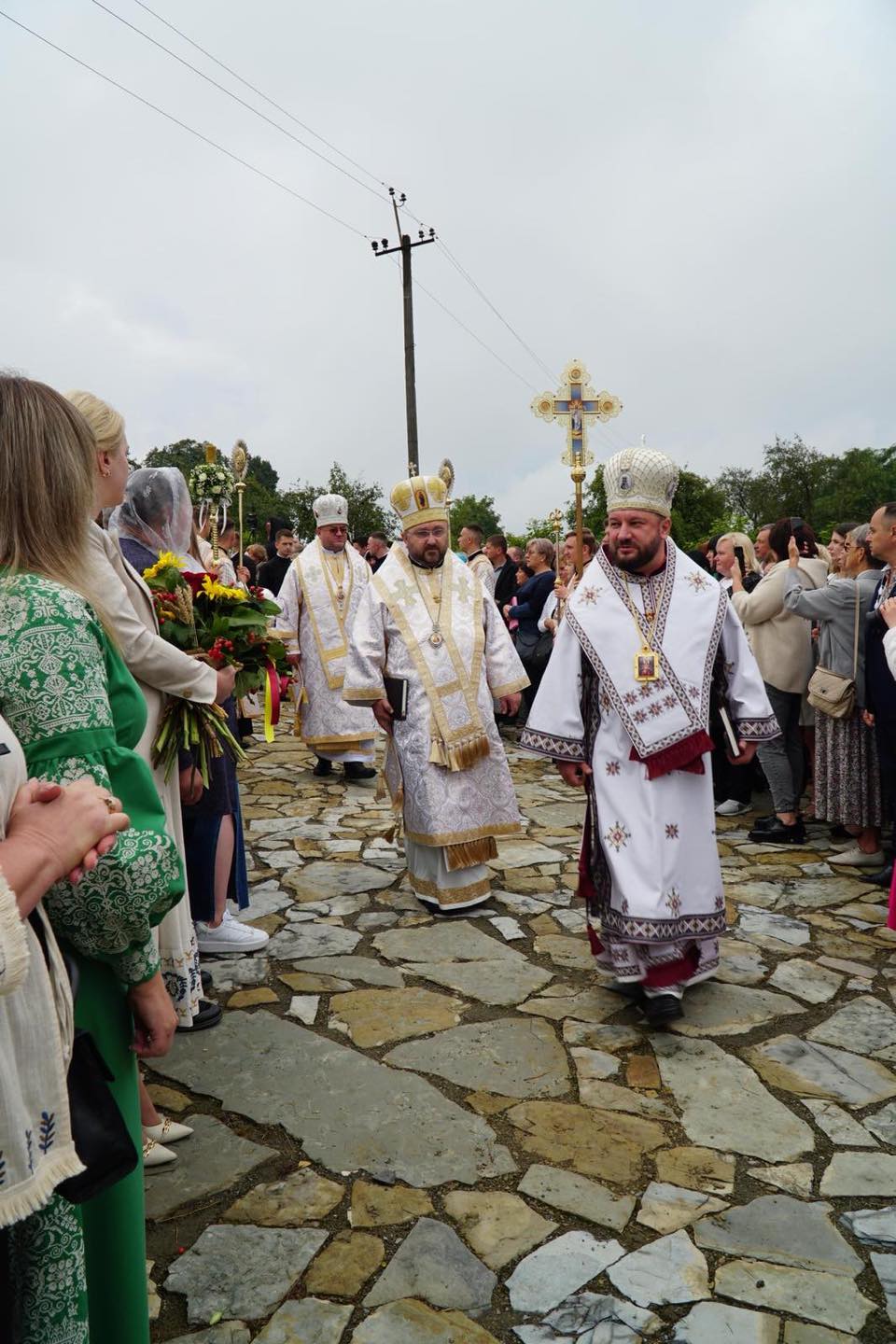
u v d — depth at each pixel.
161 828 1.41
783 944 4.09
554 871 5.16
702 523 44.91
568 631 3.49
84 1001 1.43
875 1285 2.13
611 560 3.56
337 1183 2.50
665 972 3.33
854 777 5.05
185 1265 2.20
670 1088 2.96
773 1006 3.51
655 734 3.31
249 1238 2.29
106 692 1.39
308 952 4.04
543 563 8.94
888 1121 2.79
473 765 4.48
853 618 5.02
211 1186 2.49
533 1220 2.35
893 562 4.55
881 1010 3.48
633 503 3.43
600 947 3.53
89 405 2.28
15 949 1.03
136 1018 1.52
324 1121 2.79
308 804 6.76
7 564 1.35
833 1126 2.76
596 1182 2.50
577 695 3.49
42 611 1.31
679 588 3.46
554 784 7.35
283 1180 2.52
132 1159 1.29
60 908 1.34
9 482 1.35
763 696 3.56
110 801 1.22
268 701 3.28
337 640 7.31
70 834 1.16
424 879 4.57
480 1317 2.04
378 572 4.72
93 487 1.47
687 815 3.36
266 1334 1.99
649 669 3.34
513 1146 2.66
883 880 4.85
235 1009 3.51
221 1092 2.95
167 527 3.17
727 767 6.30
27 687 1.29
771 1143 2.67
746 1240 2.27
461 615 4.58
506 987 3.69
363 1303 2.08
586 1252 2.24
